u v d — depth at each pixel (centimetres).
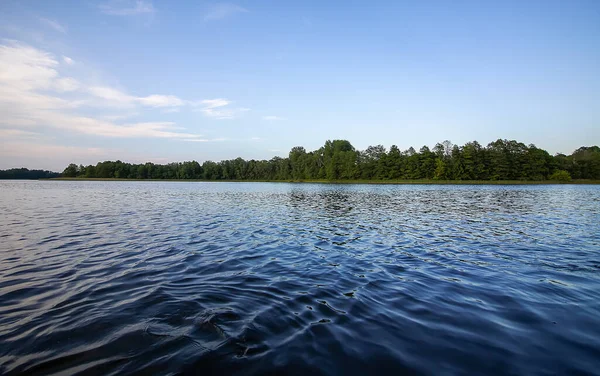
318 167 13550
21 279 809
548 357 461
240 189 7294
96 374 414
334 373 419
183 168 16550
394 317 596
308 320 579
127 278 824
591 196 4666
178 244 1262
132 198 4106
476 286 782
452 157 11225
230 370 422
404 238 1434
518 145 11200
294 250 1180
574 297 704
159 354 459
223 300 674
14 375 411
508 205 3178
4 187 7756
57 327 544
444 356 463
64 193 5219
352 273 892
